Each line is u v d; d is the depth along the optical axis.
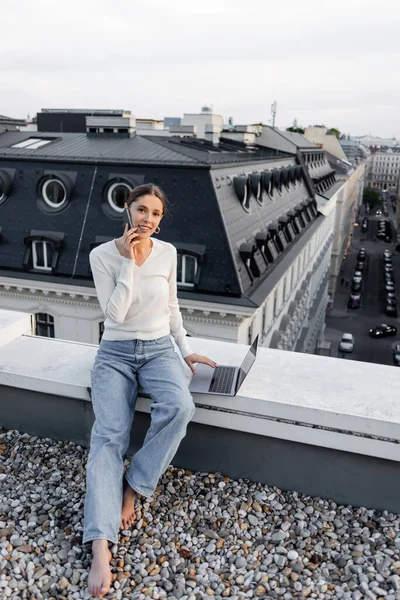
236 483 4.42
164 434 3.67
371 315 66.06
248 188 23.72
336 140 97.19
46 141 26.78
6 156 23.16
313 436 4.08
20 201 22.69
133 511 3.79
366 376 4.59
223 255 19.67
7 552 3.62
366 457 4.06
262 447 4.33
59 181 21.97
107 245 3.81
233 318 19.31
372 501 4.15
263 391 4.27
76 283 21.17
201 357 4.36
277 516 4.06
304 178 45.06
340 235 72.62
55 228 21.95
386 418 3.91
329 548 3.76
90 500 3.41
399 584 3.41
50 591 3.34
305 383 4.43
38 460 4.61
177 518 4.00
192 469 4.59
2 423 5.06
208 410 4.29
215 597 3.33
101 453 3.56
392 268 88.62
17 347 5.21
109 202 21.62
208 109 61.31
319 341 54.81
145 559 3.58
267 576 3.49
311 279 43.38
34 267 22.42
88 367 4.80
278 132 50.38
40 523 3.91
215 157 24.11
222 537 3.84
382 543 3.80
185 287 20.02
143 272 3.86
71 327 22.22
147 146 23.86
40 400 4.82
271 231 25.59
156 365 3.94
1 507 4.05
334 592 3.39
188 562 3.61
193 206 20.28
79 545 3.69
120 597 3.29
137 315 3.93
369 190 156.12
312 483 4.28
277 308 26.27
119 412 3.76
